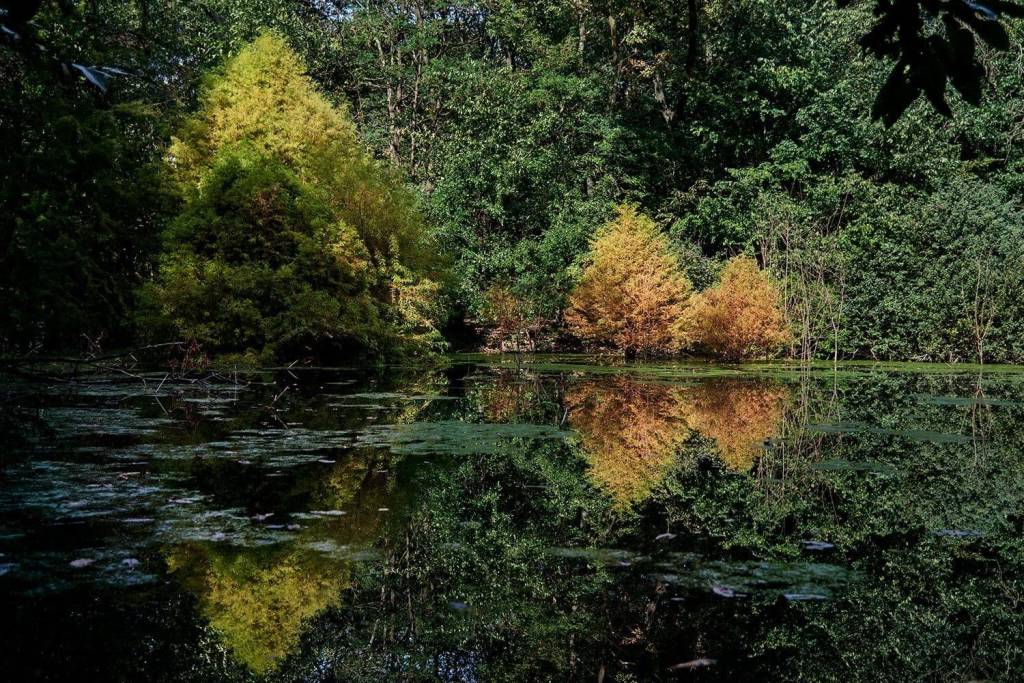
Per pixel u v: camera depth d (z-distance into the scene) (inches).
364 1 946.7
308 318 505.7
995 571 126.3
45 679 84.5
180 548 131.9
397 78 945.5
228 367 486.9
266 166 529.7
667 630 102.4
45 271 355.3
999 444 252.8
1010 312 641.6
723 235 832.3
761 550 136.9
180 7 799.7
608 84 861.2
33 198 365.4
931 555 135.1
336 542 137.2
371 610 107.8
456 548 135.7
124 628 99.3
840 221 754.8
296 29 891.4
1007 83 753.6
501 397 378.0
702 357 719.1
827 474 203.2
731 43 839.1
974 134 775.7
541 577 121.7
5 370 308.2
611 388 433.1
